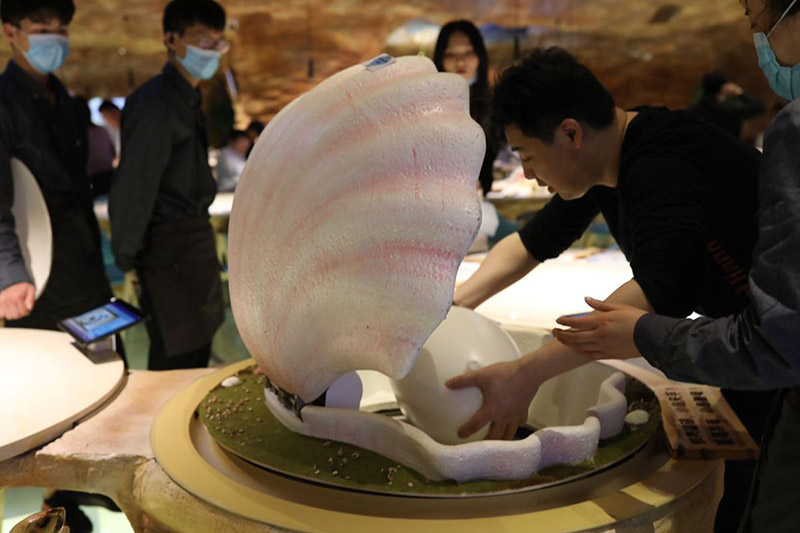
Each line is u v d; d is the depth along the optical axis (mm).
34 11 1954
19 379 1390
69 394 1319
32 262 2002
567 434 1018
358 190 954
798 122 762
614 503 962
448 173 920
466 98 967
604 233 2994
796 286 743
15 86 2029
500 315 1707
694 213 1062
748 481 1370
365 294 956
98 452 1139
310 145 1007
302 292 1019
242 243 1106
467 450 973
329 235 975
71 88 6379
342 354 1028
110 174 3947
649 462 1094
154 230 2250
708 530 1055
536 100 1135
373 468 1030
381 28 6281
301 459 1057
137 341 3297
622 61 6516
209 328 2385
